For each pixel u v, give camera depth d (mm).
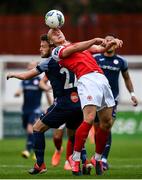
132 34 71062
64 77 26812
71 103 26906
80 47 25812
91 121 25688
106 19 70812
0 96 57188
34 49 71438
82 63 26062
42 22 71438
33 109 42938
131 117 57156
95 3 77312
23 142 52906
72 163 26078
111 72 33344
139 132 57031
